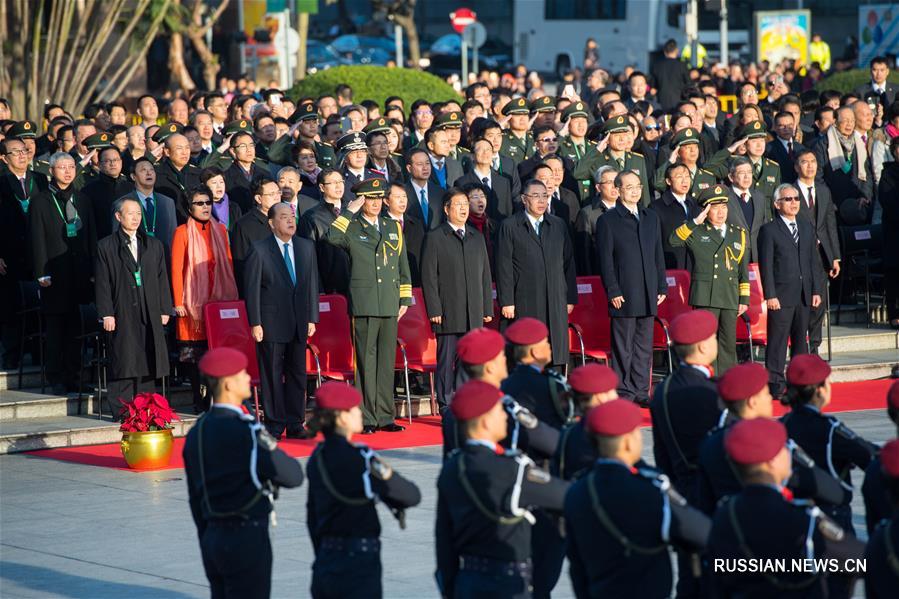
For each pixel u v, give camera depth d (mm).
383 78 61156
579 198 41094
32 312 38781
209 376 18734
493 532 16125
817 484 17172
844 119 45562
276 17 80375
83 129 41875
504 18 164500
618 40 114375
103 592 22578
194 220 35438
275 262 34094
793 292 37219
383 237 35188
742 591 14641
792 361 18922
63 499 29078
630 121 42406
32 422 35688
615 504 14984
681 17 96812
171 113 46469
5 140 39312
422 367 36656
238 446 18375
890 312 44688
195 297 35188
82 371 36281
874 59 52844
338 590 17391
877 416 35562
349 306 34906
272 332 33938
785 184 37281
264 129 42906
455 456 16562
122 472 31641
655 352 42500
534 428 18703
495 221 39188
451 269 35562
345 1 154500
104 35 63750
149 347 35250
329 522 17516
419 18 165375
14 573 23797
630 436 15164
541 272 35969
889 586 14195
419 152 38375
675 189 38781
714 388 19625
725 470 16969
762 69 79812
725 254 36875
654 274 36625
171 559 24438
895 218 43375
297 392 34562
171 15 79188
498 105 49094
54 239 36562
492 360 18875
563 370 37531
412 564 23500
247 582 18500
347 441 17703
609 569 15047
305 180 39688
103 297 34594
